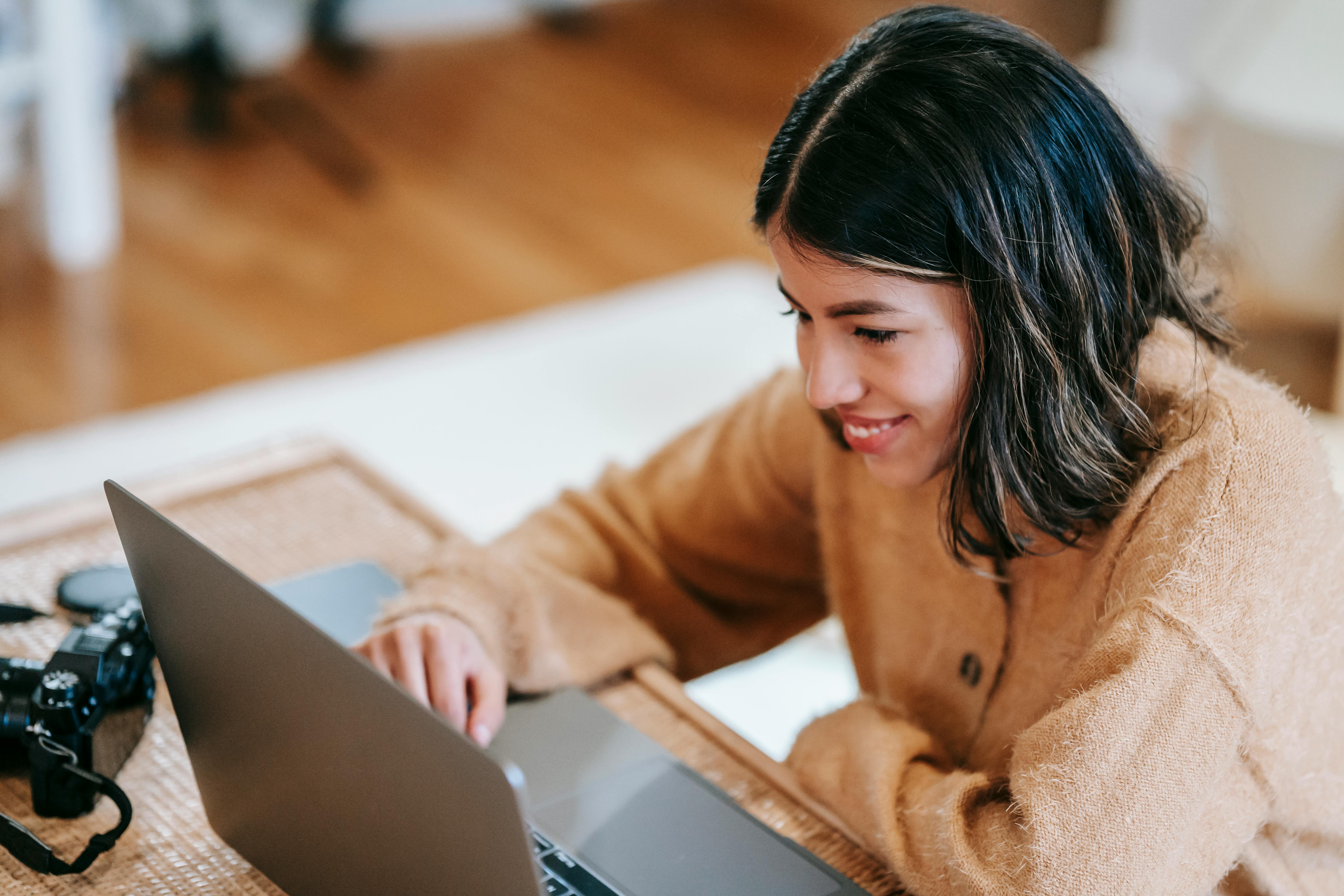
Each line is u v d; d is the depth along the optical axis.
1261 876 0.84
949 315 0.76
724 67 4.03
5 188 2.89
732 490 1.10
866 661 1.06
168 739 0.89
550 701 0.95
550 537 1.09
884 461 0.84
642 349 2.67
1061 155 0.75
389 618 0.94
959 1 2.45
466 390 2.48
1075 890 0.73
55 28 2.56
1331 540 0.77
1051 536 0.84
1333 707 0.80
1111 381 0.79
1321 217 2.38
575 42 4.09
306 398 2.40
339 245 2.93
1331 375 2.59
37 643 0.94
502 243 3.01
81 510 1.09
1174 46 2.89
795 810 0.87
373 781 0.63
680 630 1.13
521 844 0.56
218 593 0.65
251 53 3.69
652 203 3.25
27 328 2.51
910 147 0.72
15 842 0.77
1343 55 2.36
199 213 2.98
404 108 3.60
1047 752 0.75
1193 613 0.74
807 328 0.82
